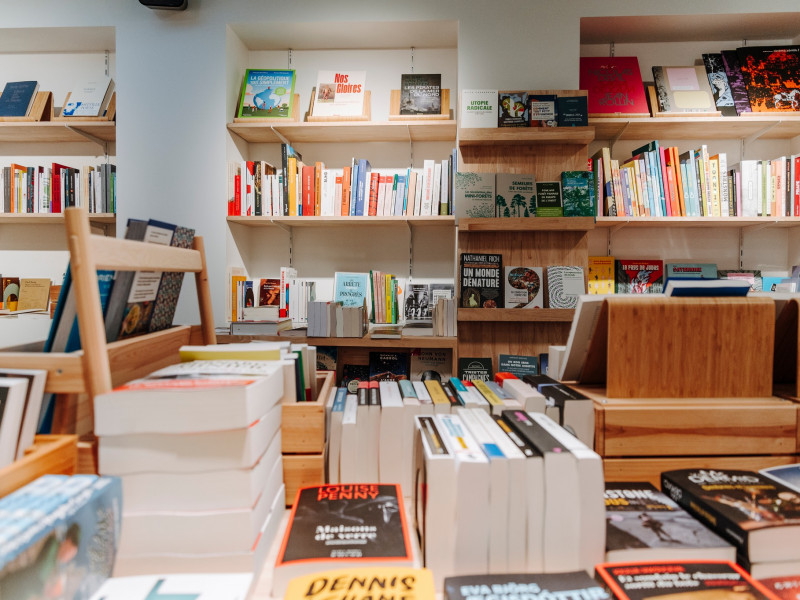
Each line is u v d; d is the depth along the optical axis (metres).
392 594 0.63
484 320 2.48
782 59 2.68
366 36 2.80
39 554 0.54
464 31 2.55
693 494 0.82
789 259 2.91
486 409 1.03
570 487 0.73
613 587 0.65
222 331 2.45
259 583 0.74
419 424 0.88
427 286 2.81
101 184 2.81
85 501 0.62
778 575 0.71
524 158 2.57
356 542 0.74
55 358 0.76
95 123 2.78
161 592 0.66
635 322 1.02
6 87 2.86
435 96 2.69
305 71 3.01
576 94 2.46
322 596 0.63
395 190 2.67
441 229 3.02
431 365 2.62
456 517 0.73
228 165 2.64
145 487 0.71
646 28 2.71
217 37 2.62
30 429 0.74
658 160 2.62
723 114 2.63
